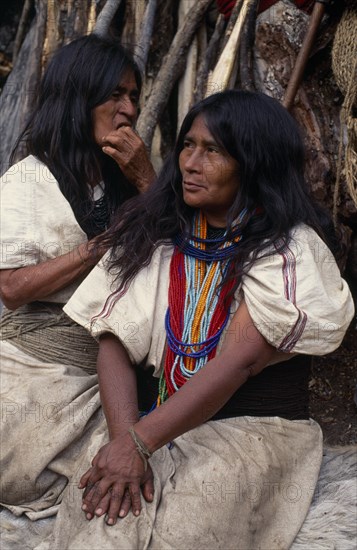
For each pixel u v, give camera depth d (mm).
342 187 3076
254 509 2211
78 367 2596
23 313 2604
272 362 2303
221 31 3385
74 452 2445
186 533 2111
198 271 2350
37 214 2527
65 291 2555
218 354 2254
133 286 2355
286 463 2326
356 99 2867
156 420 2162
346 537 2248
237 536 2172
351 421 2990
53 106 2615
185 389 2186
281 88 3172
